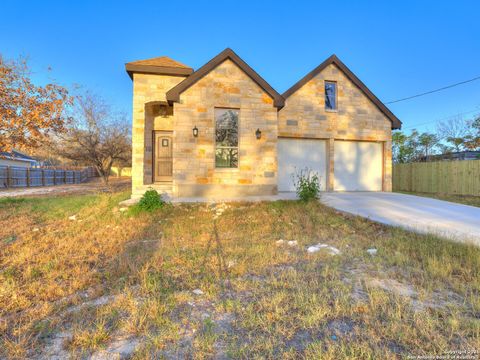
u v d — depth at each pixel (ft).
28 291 9.91
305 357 6.17
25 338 7.05
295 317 7.84
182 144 30.35
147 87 33.68
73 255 14.20
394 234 17.21
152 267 12.09
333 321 7.70
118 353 6.46
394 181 53.93
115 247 15.55
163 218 22.89
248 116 31.60
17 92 28.04
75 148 44.34
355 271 11.55
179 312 8.29
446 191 43.70
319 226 19.94
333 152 39.04
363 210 24.66
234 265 12.09
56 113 30.12
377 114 40.65
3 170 57.93
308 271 11.43
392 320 7.64
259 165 31.83
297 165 38.50
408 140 81.66
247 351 6.42
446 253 13.09
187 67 33.55
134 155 33.68
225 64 31.19
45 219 23.52
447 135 76.33
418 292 9.51
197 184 30.53
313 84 38.42
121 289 10.02
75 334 7.09
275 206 26.32
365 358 6.12
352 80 39.50
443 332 7.11
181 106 30.40
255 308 8.41
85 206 27.66
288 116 37.55
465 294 9.28
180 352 6.43
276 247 15.05
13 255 14.19
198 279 10.76
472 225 19.51
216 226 20.25
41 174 69.00
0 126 27.17
